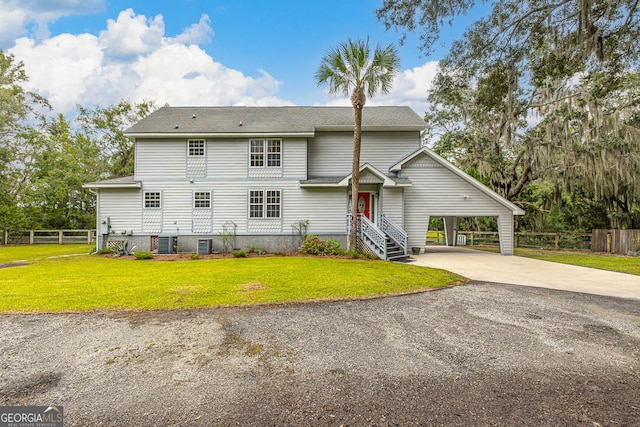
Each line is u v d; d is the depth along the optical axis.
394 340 4.26
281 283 7.55
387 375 3.30
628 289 7.52
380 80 12.48
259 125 15.97
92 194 27.88
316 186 15.31
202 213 15.51
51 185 25.73
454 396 2.91
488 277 9.13
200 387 3.06
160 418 2.58
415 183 15.72
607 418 2.59
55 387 3.06
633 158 15.79
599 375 3.33
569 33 7.74
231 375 3.29
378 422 2.52
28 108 26.02
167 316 5.19
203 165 15.58
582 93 16.16
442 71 9.03
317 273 8.86
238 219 15.59
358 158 13.30
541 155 18.05
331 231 15.55
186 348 3.97
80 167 27.67
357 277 8.35
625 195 18.11
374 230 13.27
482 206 15.55
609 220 19.67
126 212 15.35
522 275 9.50
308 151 16.61
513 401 2.83
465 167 21.28
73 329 4.60
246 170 15.62
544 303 6.20
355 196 13.37
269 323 4.89
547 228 22.38
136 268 10.06
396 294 6.80
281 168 15.62
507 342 4.21
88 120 30.34
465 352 3.89
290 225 15.55
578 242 18.88
